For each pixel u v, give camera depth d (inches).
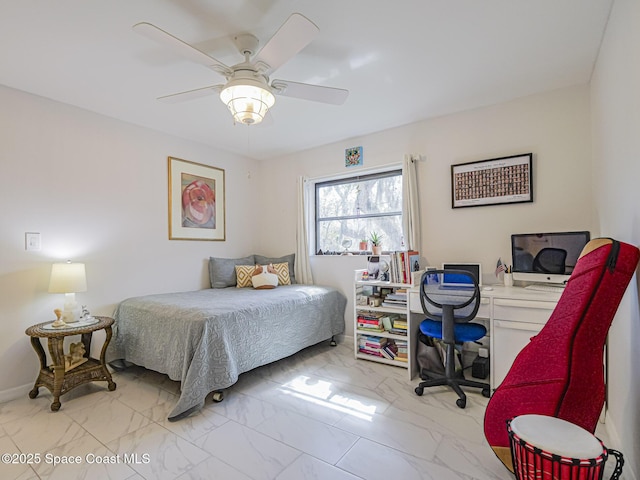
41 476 60.8
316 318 127.3
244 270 148.3
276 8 64.5
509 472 60.7
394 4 63.9
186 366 84.7
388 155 132.4
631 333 58.6
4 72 86.9
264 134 137.2
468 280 94.1
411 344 107.5
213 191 152.3
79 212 108.2
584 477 44.0
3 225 93.0
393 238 138.9
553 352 56.7
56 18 66.5
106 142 115.6
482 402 89.0
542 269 96.6
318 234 161.5
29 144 98.0
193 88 96.7
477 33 73.3
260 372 110.9
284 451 68.1
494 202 109.7
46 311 100.0
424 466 63.1
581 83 96.8
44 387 94.4
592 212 94.2
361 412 83.8
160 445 70.3
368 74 90.6
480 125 113.0
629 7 55.3
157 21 68.1
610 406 73.1
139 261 123.6
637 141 52.7
